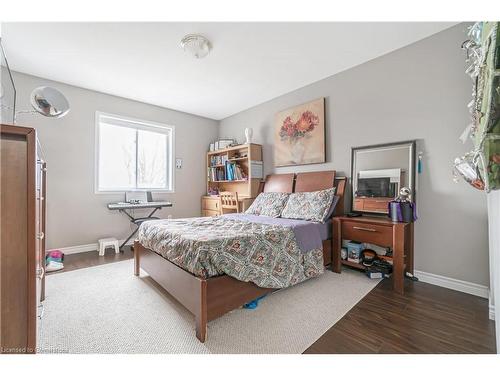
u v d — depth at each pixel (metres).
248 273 1.71
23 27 2.10
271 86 3.46
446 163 2.21
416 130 2.39
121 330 1.56
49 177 3.21
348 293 2.09
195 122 4.82
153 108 4.22
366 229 2.35
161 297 2.03
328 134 3.17
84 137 3.48
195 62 2.75
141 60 2.70
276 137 3.84
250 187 3.91
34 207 0.87
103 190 3.72
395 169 2.52
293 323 1.64
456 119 2.16
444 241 2.21
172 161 4.48
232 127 4.81
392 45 2.45
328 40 2.35
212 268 1.55
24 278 0.86
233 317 1.72
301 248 2.20
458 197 2.14
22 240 0.85
